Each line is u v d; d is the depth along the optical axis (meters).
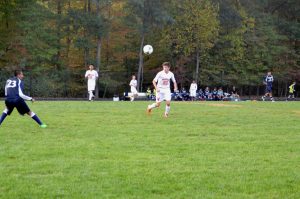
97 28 62.94
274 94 85.12
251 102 42.44
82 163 11.91
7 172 10.88
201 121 22.09
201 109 29.31
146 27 65.81
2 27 61.88
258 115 25.83
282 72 79.00
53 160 12.23
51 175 10.66
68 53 67.44
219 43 74.56
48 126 19.16
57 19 62.94
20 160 12.18
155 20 65.81
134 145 14.77
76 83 66.81
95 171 11.09
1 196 9.07
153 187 9.82
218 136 17.25
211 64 75.19
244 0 79.38
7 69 58.53
